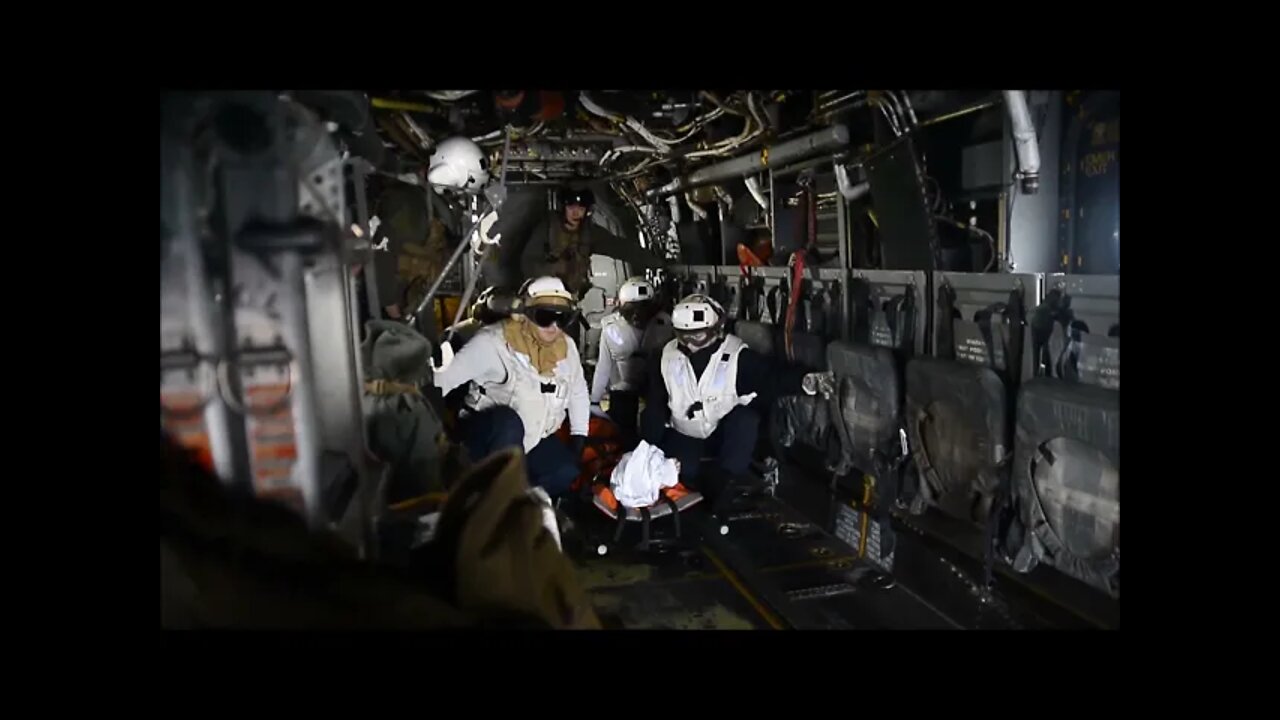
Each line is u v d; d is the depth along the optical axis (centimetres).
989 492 365
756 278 678
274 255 224
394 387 341
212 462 224
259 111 219
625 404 668
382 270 425
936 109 400
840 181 503
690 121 608
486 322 546
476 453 461
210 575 221
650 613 394
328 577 232
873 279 481
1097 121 343
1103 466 294
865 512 473
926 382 407
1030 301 344
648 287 680
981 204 404
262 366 225
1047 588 336
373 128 374
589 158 779
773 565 462
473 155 495
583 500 548
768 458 596
